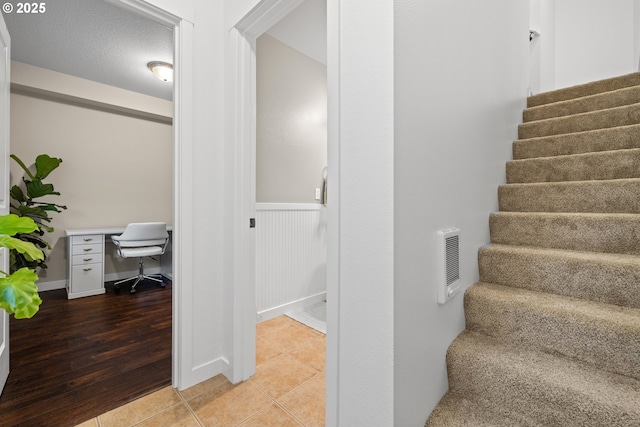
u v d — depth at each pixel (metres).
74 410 1.45
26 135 3.49
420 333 0.93
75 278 3.37
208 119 1.71
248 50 1.72
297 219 2.88
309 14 2.34
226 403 1.51
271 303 2.68
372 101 0.85
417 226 0.91
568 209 1.55
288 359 1.96
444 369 1.09
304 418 1.40
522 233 1.50
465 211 1.28
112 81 3.75
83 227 3.88
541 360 1.01
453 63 1.13
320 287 3.13
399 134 0.82
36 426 1.34
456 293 1.15
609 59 3.60
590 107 2.10
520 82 2.27
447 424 0.94
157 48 2.97
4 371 1.62
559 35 3.91
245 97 1.71
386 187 0.82
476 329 1.22
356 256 0.90
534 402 0.91
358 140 0.89
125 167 4.23
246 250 1.72
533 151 1.99
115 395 1.57
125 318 2.74
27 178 3.48
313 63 3.03
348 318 0.92
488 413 0.99
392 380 0.81
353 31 0.90
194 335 1.66
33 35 2.74
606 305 1.08
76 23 2.57
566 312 1.03
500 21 1.69
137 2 1.47
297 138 2.89
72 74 3.55
